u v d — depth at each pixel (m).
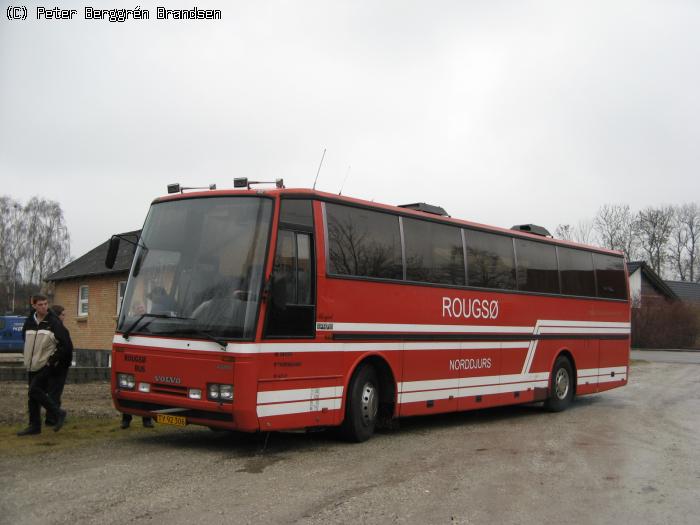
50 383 9.86
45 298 9.58
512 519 6.30
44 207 65.19
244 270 8.50
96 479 7.11
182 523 5.71
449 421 13.16
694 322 50.34
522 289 13.89
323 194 9.58
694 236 77.69
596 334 16.34
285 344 8.68
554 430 12.02
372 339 10.15
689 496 7.41
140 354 8.91
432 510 6.46
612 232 73.75
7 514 5.83
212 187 9.52
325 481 7.39
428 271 11.47
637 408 15.74
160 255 9.16
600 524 6.27
